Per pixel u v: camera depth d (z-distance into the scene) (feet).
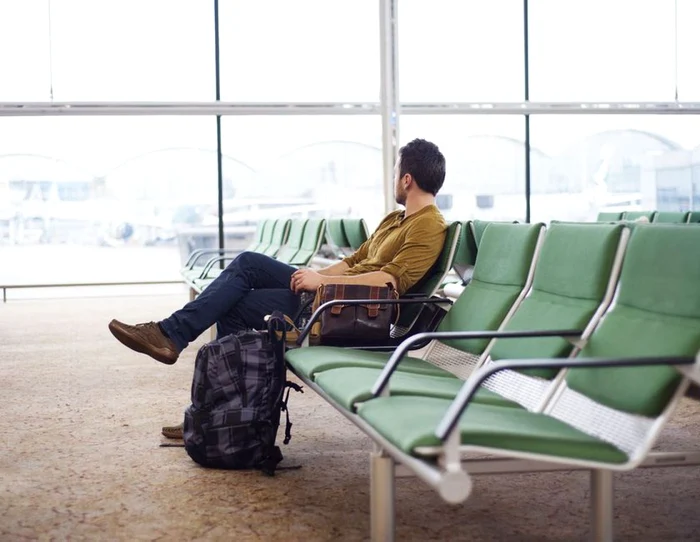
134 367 17.85
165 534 8.11
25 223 33.76
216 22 33.50
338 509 8.80
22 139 33.12
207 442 10.21
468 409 7.14
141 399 14.55
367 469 10.27
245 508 8.86
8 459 10.80
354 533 8.10
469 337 7.65
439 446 5.90
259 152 34.27
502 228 10.39
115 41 33.04
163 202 34.27
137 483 9.74
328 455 10.91
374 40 34.30
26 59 32.58
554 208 35.47
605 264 7.95
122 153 33.78
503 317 9.48
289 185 34.65
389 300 10.96
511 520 8.47
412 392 7.69
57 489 9.53
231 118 33.94
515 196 35.27
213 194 34.37
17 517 8.61
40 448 11.34
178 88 33.63
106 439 11.82
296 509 8.81
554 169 35.27
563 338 7.93
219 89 33.81
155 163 33.96
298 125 34.30
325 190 34.83
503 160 35.04
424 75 34.63
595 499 7.02
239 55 33.81
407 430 6.20
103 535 8.09
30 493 9.40
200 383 10.28
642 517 8.55
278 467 10.35
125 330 11.43
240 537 8.01
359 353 10.42
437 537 8.00
